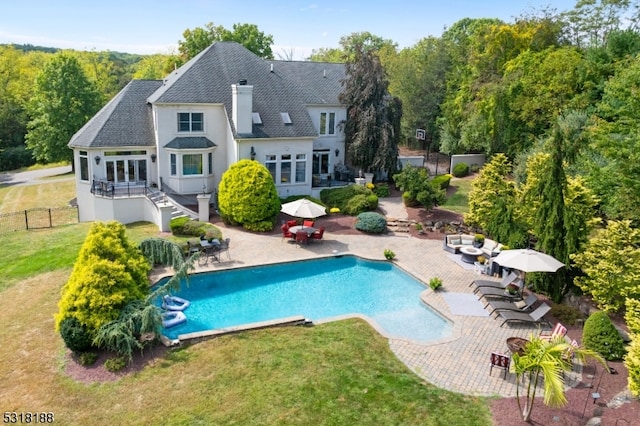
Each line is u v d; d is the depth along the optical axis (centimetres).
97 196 2833
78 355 1395
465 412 1173
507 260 1738
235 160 3114
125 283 1477
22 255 2230
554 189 1791
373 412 1160
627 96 2127
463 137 4188
